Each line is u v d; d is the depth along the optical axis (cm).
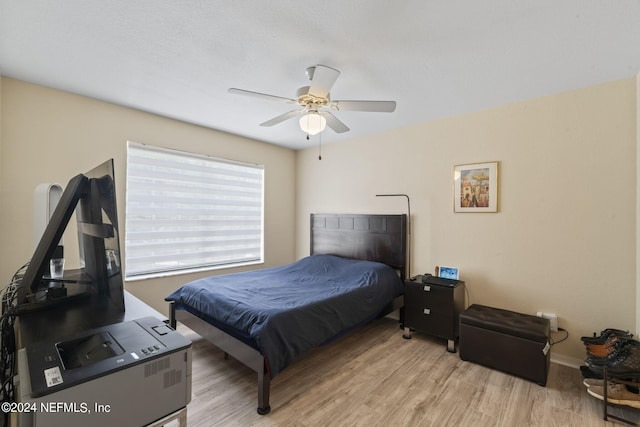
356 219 380
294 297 238
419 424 172
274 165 438
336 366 239
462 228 300
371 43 179
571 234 241
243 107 286
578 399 195
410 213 340
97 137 270
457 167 303
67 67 211
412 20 157
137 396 84
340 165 411
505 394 201
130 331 105
